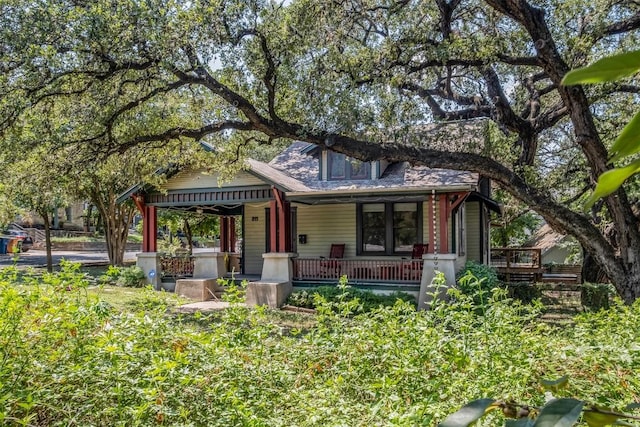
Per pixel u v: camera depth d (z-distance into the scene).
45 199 15.90
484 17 10.88
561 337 4.18
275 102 9.78
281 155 17.48
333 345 3.83
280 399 3.18
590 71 0.51
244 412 2.66
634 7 9.66
